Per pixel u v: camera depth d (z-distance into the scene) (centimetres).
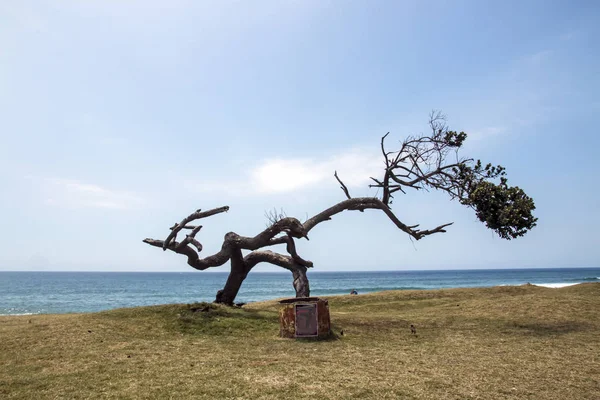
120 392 726
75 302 6091
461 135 1898
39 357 986
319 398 687
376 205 2045
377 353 1045
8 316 1764
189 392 720
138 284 13400
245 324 1445
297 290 1855
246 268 1978
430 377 813
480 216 1650
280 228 1825
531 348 1086
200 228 1836
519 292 2614
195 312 1535
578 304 1734
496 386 756
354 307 2256
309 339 1241
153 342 1162
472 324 1481
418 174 1978
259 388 739
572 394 712
